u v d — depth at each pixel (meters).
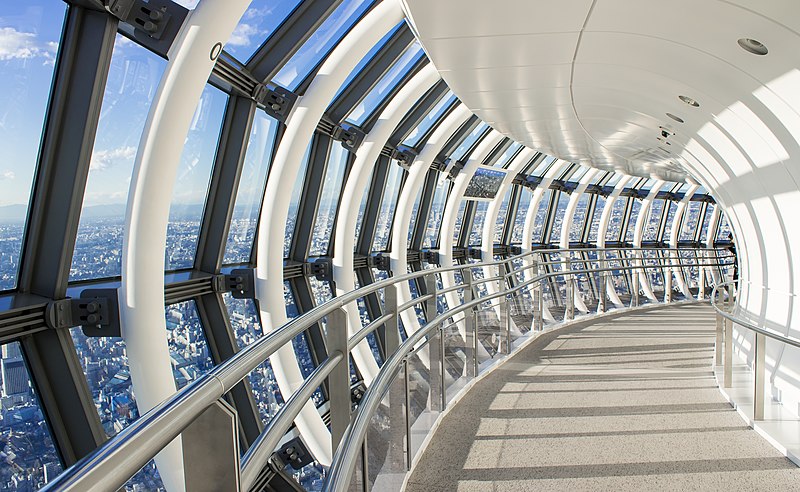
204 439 1.03
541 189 18.31
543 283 8.46
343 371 2.39
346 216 10.32
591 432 3.95
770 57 4.06
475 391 5.06
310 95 7.75
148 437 0.77
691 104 5.77
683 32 4.18
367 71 9.48
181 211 7.18
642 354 6.99
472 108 7.61
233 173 7.52
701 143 7.02
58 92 4.87
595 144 10.21
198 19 5.17
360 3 8.09
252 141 8.17
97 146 5.47
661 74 5.20
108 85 5.42
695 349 7.32
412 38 9.31
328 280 10.53
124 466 0.70
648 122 7.23
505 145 15.88
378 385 2.62
